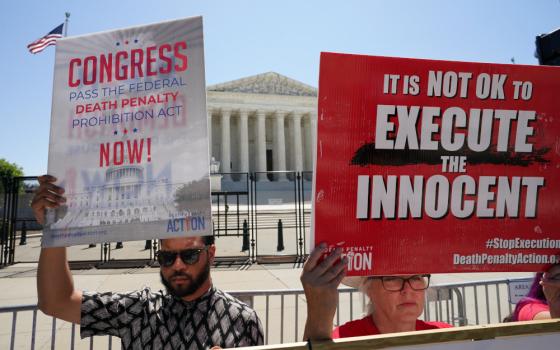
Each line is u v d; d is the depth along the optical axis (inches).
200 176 82.4
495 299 306.7
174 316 97.3
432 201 79.7
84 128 86.1
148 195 82.8
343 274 73.4
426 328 100.2
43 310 94.0
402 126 79.4
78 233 82.4
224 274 458.0
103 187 83.8
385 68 79.5
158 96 85.5
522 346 67.5
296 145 2536.9
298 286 391.2
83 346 239.1
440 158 80.0
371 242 77.0
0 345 241.3
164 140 84.2
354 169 78.0
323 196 76.8
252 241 560.4
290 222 1000.9
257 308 303.6
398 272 77.3
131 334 97.1
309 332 68.6
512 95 82.3
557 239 81.8
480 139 81.2
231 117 2623.0
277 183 2048.5
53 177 84.3
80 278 446.9
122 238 81.7
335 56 78.5
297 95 2618.1
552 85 83.5
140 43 87.7
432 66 80.6
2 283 437.4
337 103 78.0
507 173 81.6
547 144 82.9
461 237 79.8
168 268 97.2
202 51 86.0
